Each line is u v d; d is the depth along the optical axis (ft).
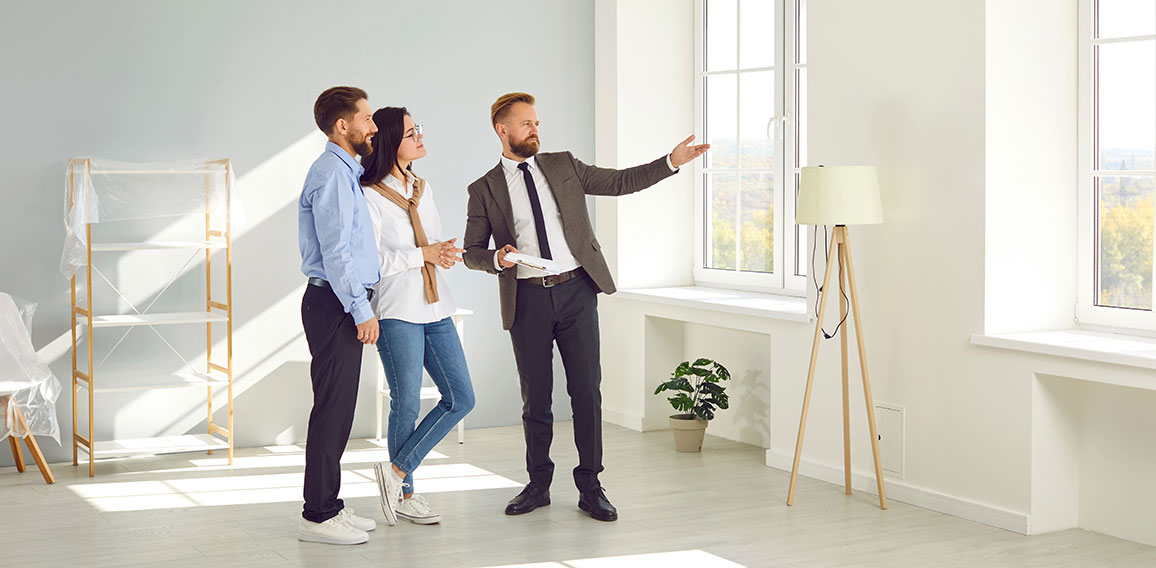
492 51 20.52
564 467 17.30
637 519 14.28
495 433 20.17
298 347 19.27
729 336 19.58
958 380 14.38
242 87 18.66
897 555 12.78
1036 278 14.28
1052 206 14.32
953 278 14.33
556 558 12.64
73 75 17.60
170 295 18.37
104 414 18.10
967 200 14.07
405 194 13.83
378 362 19.71
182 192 18.10
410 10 19.81
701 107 20.93
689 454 18.33
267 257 18.98
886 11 15.06
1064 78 14.30
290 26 18.93
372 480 16.49
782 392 17.22
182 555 12.82
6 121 17.25
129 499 15.42
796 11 18.61
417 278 13.60
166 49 18.12
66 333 17.80
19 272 17.46
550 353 14.30
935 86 14.43
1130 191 13.80
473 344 20.67
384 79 19.69
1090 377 12.78
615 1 20.57
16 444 16.99
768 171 19.39
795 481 15.06
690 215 21.26
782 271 19.13
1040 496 13.64
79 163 17.06
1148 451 13.15
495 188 14.10
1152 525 13.16
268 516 14.49
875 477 15.53
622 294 20.48
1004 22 13.84
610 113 20.85
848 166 14.96
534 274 13.97
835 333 16.03
